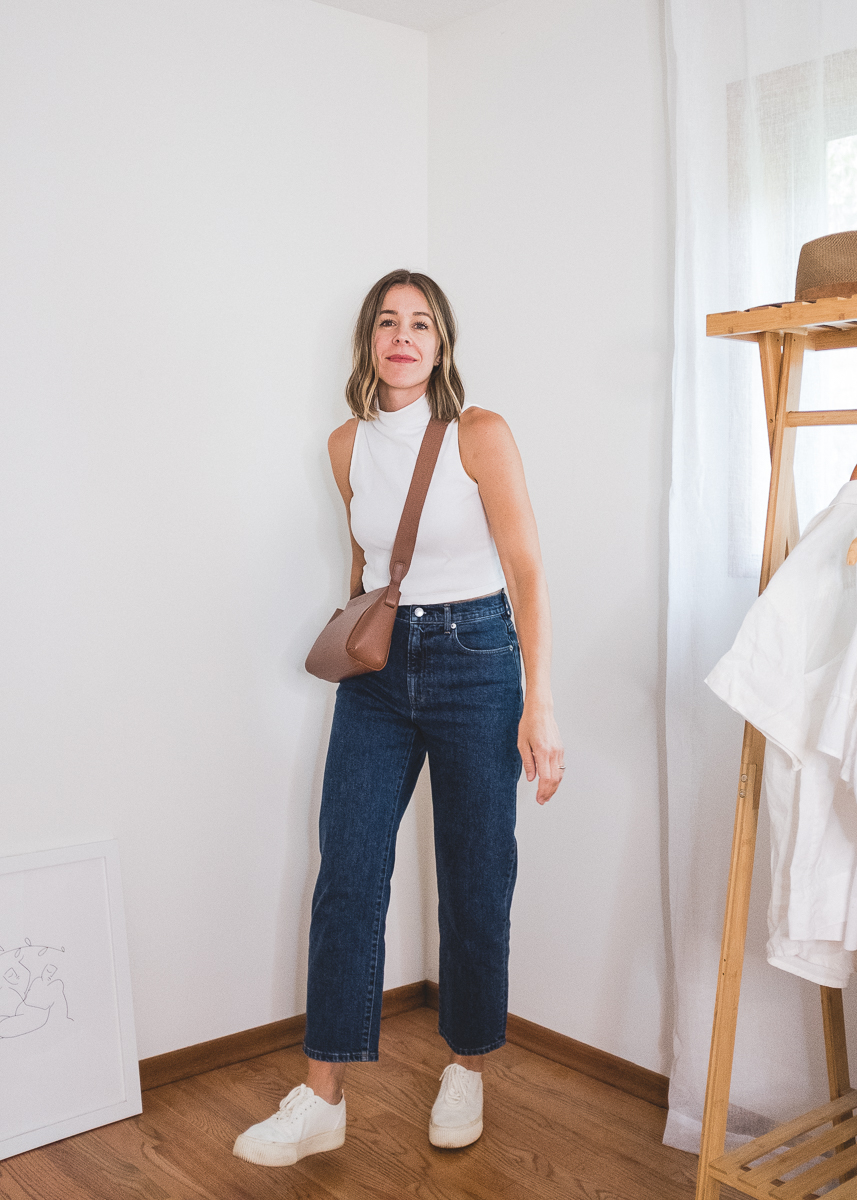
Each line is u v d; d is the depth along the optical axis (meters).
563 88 2.39
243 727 2.42
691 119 2.02
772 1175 1.65
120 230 2.18
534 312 2.47
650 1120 2.18
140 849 2.26
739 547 2.02
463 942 2.04
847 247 1.58
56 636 2.12
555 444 2.43
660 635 2.23
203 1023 2.38
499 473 1.94
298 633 2.51
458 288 2.67
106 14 2.14
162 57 2.23
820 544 1.57
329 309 2.54
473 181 2.62
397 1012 2.76
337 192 2.55
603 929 2.36
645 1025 2.28
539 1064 2.45
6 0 2.01
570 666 2.42
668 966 2.23
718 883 2.06
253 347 2.40
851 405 1.85
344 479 2.21
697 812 2.08
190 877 2.34
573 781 2.42
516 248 2.51
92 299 2.15
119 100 2.17
